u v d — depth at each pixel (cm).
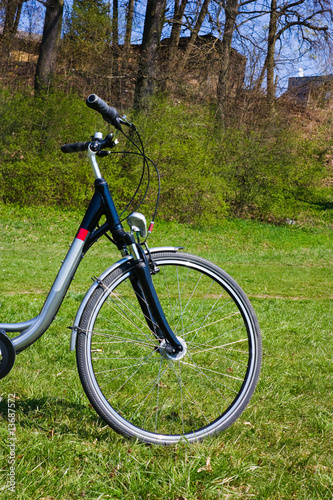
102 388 272
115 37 2072
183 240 1359
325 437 234
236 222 1686
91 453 202
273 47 2138
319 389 299
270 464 207
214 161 1672
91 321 208
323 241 1608
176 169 1504
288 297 770
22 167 1393
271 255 1291
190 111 1652
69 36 2086
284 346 399
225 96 1847
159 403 255
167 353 222
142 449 207
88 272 841
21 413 231
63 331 390
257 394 282
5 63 1880
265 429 238
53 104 1436
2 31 1997
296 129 1952
